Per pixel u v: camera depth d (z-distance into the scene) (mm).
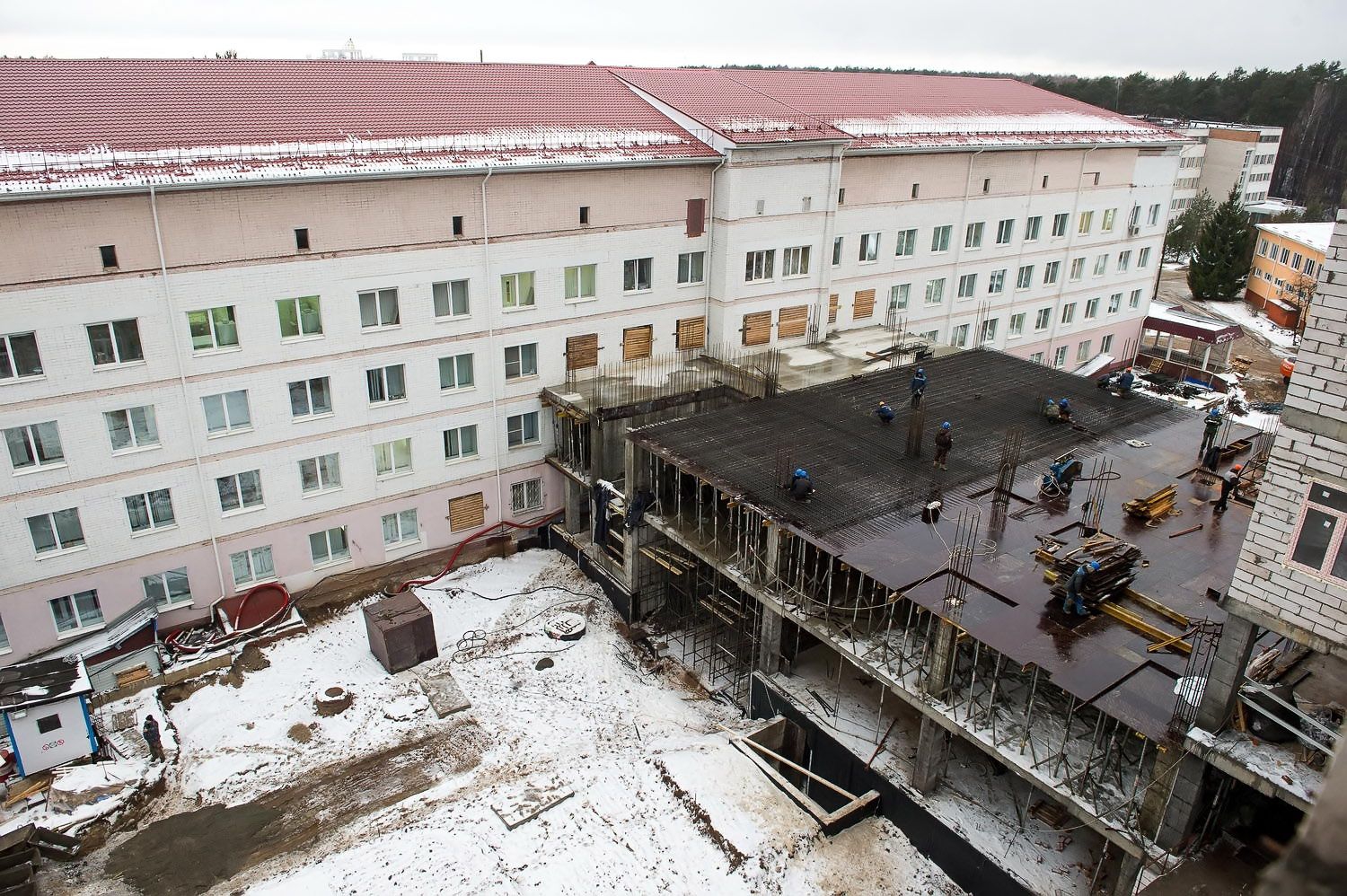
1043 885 20828
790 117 41156
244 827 23500
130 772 24750
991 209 48969
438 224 32156
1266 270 80438
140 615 29453
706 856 22375
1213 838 18547
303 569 33281
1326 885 3170
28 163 25156
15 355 25828
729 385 37250
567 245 35531
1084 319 57844
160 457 28984
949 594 22625
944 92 53562
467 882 21469
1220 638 16953
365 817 23891
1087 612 22156
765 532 28484
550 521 38812
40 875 21875
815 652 30281
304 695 28562
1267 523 15672
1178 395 55781
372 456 33438
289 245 29359
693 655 31469
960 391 37562
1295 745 17031
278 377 30531
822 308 43312
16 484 26656
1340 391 14258
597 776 25000
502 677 29984
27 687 24344
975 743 21469
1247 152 112875
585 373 38031
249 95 32312
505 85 38938
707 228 39312
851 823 23547
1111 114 57562
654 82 42938
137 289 27062
